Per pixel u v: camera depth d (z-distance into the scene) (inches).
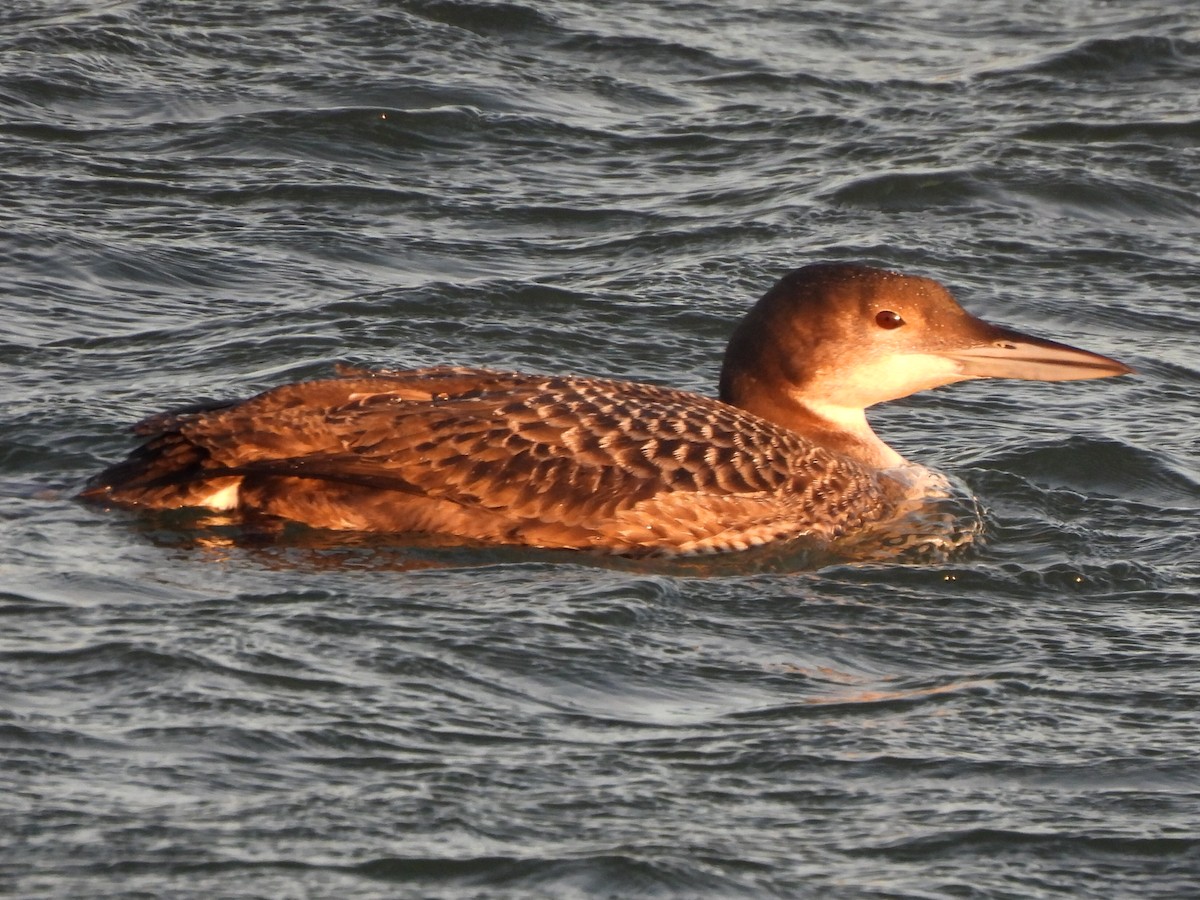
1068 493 570.6
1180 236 797.9
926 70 962.7
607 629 448.5
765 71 938.1
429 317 672.4
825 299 557.0
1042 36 1020.5
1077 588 498.6
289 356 631.8
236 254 714.2
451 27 949.8
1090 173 837.2
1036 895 350.3
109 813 353.4
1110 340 698.8
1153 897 352.5
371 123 835.4
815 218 783.7
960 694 427.8
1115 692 432.1
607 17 993.5
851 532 530.3
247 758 375.9
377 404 499.5
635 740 398.0
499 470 495.2
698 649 445.4
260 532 491.5
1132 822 375.6
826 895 346.3
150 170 782.5
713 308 695.1
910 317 557.0
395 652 424.2
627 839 357.7
